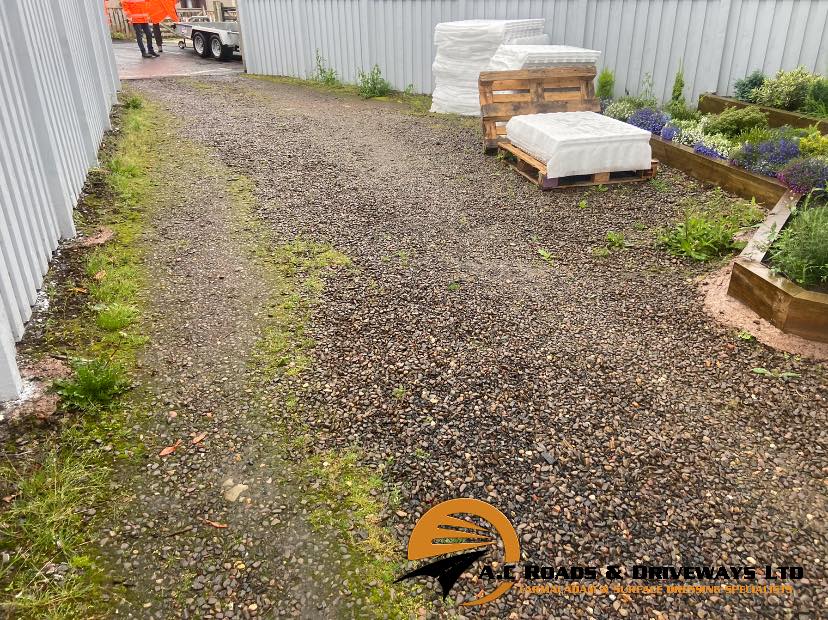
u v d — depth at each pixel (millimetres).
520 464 2943
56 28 5750
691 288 4543
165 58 17438
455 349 3811
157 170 7000
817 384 3471
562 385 3488
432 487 2822
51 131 4789
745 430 3172
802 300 3703
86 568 2420
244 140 8398
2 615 2227
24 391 3234
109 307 4109
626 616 2299
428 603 2334
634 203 6137
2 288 3473
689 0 8211
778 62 7781
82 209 5621
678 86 8453
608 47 9250
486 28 9367
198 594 2342
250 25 14734
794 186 5285
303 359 3703
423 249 5215
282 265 4883
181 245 5184
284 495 2777
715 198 6000
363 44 12477
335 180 6891
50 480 2768
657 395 3420
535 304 4363
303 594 2354
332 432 3133
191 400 3340
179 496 2758
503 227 5699
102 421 3156
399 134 8930
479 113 9930
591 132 6500
